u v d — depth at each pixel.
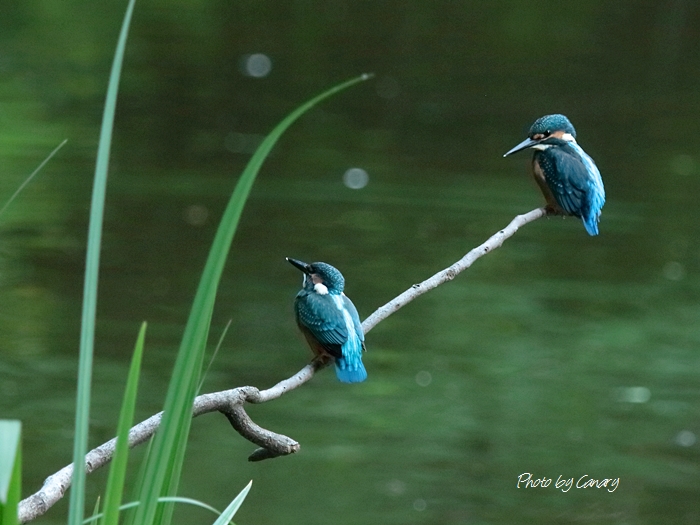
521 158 22.70
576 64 30.05
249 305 14.73
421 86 27.73
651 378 12.91
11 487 2.20
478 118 25.33
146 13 33.19
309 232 17.77
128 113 24.78
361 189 20.22
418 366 13.19
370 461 10.95
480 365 13.30
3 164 20.17
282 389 4.06
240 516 9.83
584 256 17.41
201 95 26.48
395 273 15.96
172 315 14.23
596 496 10.26
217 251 2.49
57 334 13.54
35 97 25.02
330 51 30.61
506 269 16.77
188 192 19.67
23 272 15.48
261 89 27.20
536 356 13.49
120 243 16.95
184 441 2.61
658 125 25.31
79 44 29.83
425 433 11.48
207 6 34.25
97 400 11.92
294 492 10.36
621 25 33.72
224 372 12.80
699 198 20.52
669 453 11.25
